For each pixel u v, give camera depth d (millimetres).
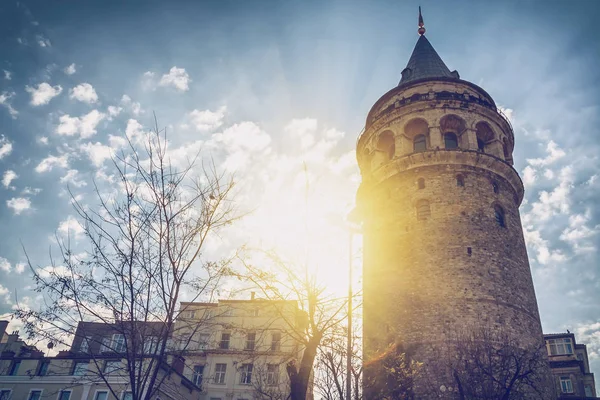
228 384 49094
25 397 39094
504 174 41406
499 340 32469
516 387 30297
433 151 40469
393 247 38625
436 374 31516
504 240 37688
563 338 53344
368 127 47562
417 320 34375
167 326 17188
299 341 19656
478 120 43031
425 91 45750
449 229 37281
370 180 44094
